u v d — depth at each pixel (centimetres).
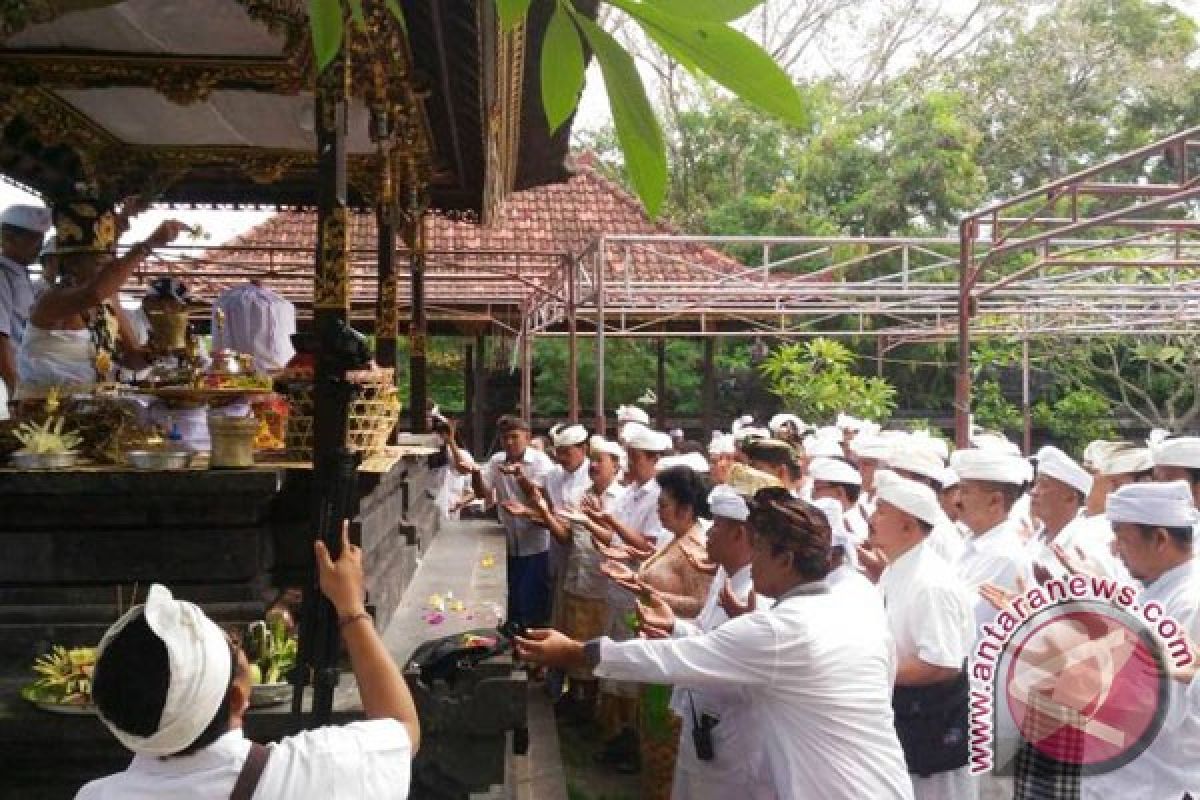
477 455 1614
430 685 366
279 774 197
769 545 327
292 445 432
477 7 445
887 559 404
